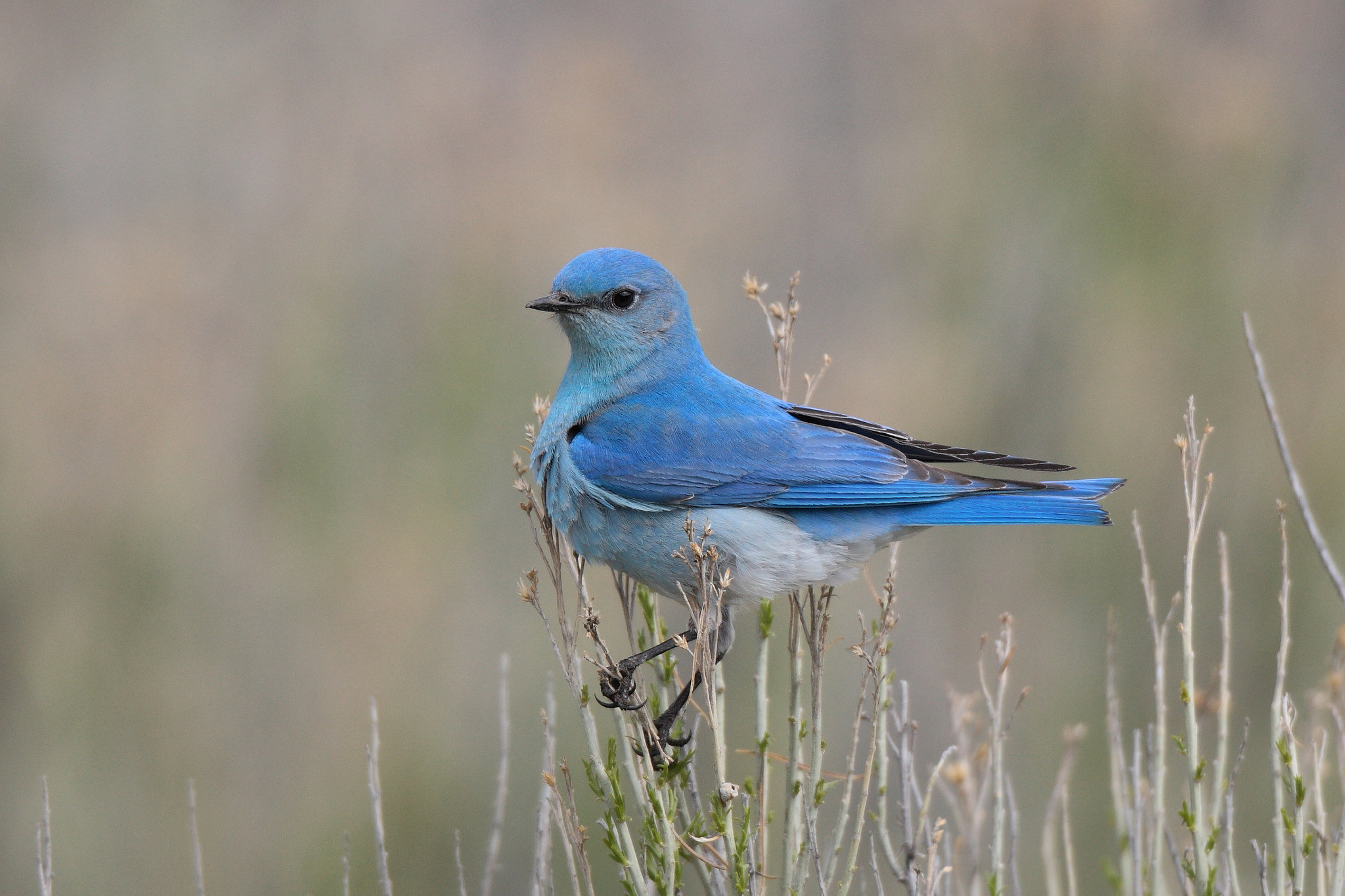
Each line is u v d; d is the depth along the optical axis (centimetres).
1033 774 1556
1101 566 1723
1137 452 1769
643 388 1073
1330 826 951
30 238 1998
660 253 1953
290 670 1638
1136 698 1602
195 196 2089
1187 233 1909
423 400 1811
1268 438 1738
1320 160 2089
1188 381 1811
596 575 1582
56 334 1803
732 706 1525
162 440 1748
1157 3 2052
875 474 1020
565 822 841
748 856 800
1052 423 1850
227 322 1878
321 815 1551
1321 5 2188
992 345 1917
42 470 1711
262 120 2181
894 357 1875
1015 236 1989
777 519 1021
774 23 2592
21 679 1638
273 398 1802
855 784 1424
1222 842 844
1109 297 1900
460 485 1755
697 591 888
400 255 1944
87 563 1689
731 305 2077
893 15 2444
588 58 2172
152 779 1576
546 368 1830
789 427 1038
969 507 1014
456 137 2067
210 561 1697
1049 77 2050
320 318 1878
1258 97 1964
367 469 1788
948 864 868
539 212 1945
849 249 2205
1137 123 1973
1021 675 1683
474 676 1611
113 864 1533
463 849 1523
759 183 2261
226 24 2333
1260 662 1602
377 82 2225
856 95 2434
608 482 1022
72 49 2273
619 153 2083
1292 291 1880
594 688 1547
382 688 1611
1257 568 1659
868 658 805
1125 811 880
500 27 2467
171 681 1628
